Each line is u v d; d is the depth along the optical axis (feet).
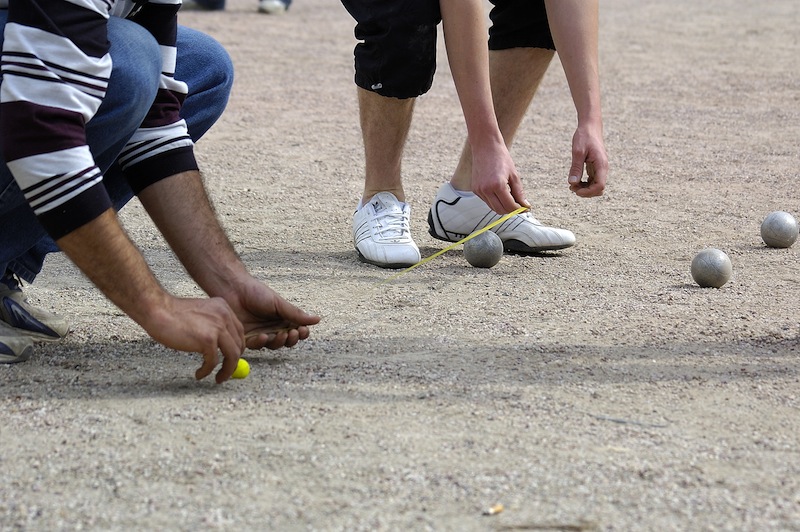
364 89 13.87
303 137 23.43
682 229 16.21
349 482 7.52
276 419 8.60
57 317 10.82
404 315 11.75
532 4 14.08
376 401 9.04
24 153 8.31
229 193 18.24
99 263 8.61
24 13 8.25
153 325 8.80
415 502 7.25
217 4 45.52
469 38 11.48
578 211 17.30
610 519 7.07
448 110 27.40
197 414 8.67
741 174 20.33
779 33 42.14
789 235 15.02
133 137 9.86
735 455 8.07
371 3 12.83
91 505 7.19
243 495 7.32
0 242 9.77
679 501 7.32
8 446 8.05
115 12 9.50
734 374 9.86
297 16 45.55
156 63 9.48
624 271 13.82
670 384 9.55
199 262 9.98
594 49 12.51
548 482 7.55
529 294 12.66
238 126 24.45
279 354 10.34
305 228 16.03
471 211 14.69
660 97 29.17
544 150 22.56
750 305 12.25
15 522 6.97
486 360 10.16
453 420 8.63
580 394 9.27
